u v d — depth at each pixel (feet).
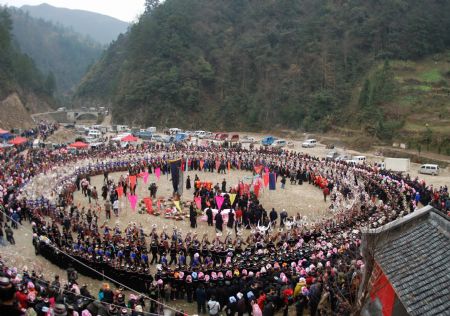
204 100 443.32
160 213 133.90
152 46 469.98
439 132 284.20
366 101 350.64
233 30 499.51
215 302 70.13
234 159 209.05
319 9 468.75
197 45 479.41
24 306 54.54
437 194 136.05
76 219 111.14
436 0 422.41
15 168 165.07
